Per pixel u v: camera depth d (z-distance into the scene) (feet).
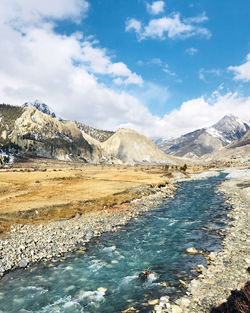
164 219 116.16
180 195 195.93
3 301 49.98
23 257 70.23
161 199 173.99
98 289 53.78
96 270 63.26
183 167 488.02
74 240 86.07
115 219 115.44
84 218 114.52
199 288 49.70
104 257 71.67
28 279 59.11
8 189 176.55
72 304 48.32
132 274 60.23
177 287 51.65
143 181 245.45
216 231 90.58
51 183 218.59
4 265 65.00
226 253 67.05
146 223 109.70
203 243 78.64
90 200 139.64
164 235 90.74
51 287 55.26
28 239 83.35
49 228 96.68
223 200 158.61
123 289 53.16
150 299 47.93
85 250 77.61
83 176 291.79
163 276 57.57
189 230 95.25
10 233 88.58
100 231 97.60
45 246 79.25
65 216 114.01
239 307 38.14
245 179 269.85
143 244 81.76
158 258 69.26
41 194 156.97
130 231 97.81
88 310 45.98
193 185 271.90
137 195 175.83
